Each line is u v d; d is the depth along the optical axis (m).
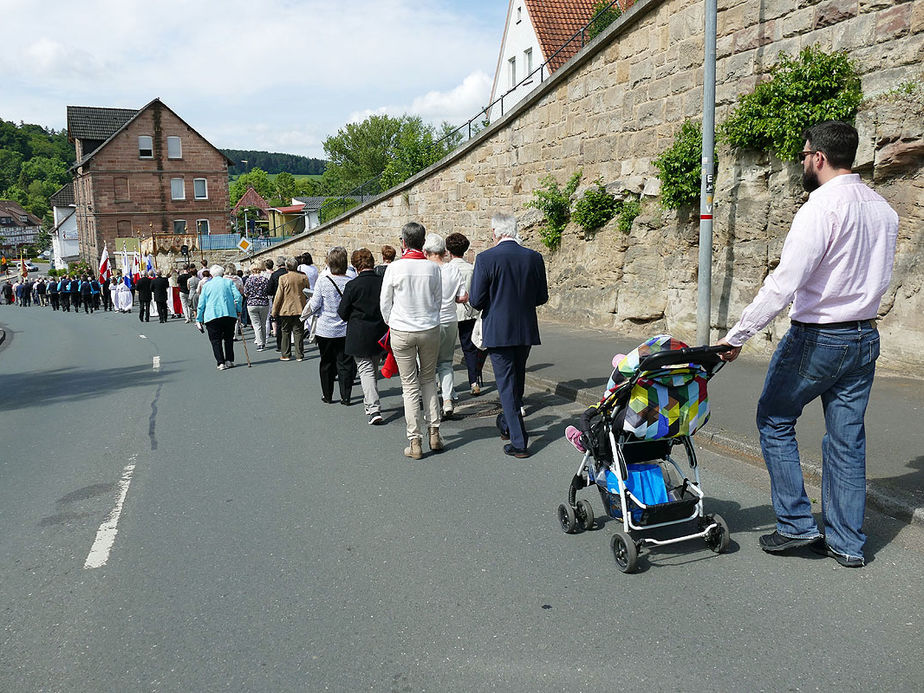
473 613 3.54
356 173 76.25
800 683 2.88
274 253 32.03
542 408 7.86
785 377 3.80
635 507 4.06
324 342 8.59
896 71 7.54
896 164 7.55
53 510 5.33
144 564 4.29
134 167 53.84
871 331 3.65
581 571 3.96
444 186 19.00
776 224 9.02
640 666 3.04
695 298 10.50
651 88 11.41
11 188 169.75
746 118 9.04
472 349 8.67
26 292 50.19
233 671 3.13
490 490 5.34
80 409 9.27
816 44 8.43
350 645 3.30
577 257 13.49
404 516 4.88
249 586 3.94
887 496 4.45
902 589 3.58
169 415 8.52
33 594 3.96
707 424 6.25
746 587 3.69
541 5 28.64
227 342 12.23
